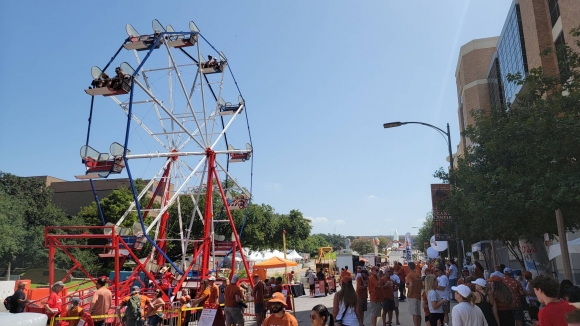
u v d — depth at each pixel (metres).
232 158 25.64
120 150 17.77
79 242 51.25
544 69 23.38
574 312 3.80
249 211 47.16
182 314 13.79
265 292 15.70
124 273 20.91
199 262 21.80
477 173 14.19
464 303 6.29
